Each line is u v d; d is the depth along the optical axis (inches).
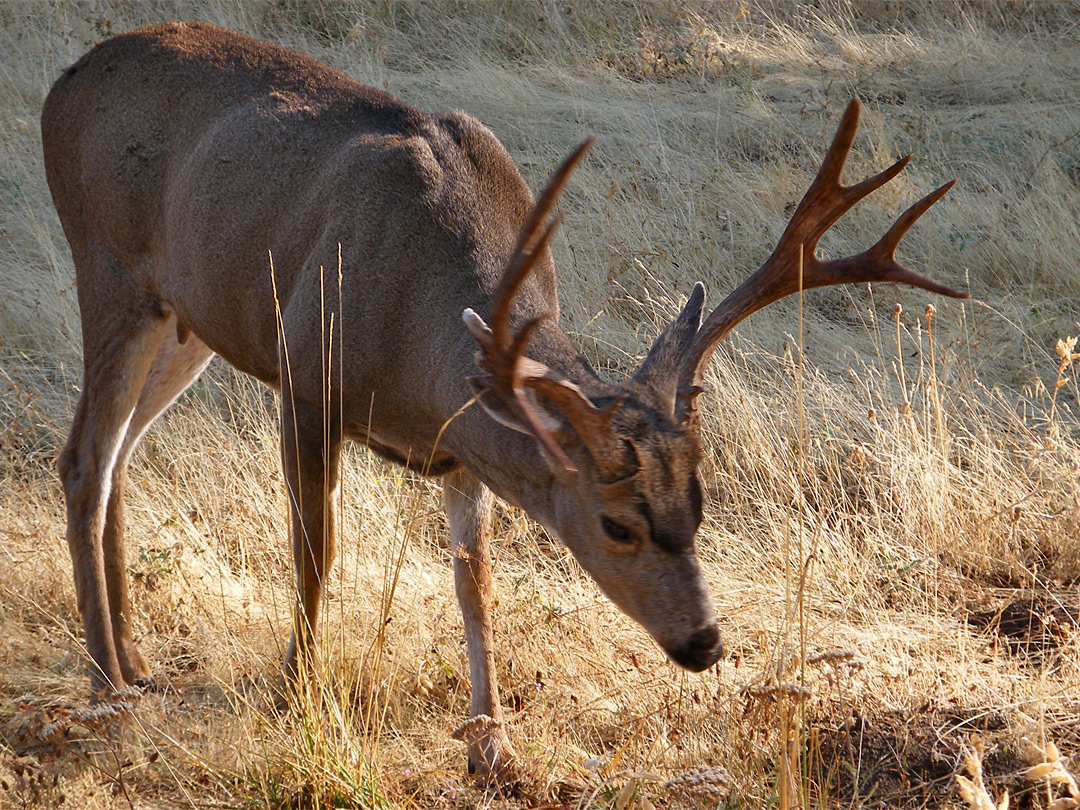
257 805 382.6
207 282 460.4
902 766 396.2
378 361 416.8
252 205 446.6
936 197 368.8
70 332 697.0
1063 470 567.2
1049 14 1307.8
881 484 590.9
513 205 441.7
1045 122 1024.2
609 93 1085.8
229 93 467.2
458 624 493.4
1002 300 781.3
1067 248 817.5
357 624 466.6
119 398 482.9
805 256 379.2
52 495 564.7
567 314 740.0
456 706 445.4
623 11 1254.9
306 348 428.8
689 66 1152.8
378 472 583.2
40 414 629.3
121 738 409.4
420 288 411.8
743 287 381.1
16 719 422.6
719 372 651.5
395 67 1127.0
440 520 585.6
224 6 1162.6
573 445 358.6
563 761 409.4
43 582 506.6
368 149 430.9
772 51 1217.4
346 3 1206.3
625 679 454.9
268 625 485.4
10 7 1122.7
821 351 720.3
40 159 908.6
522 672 459.2
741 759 398.0
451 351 400.8
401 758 407.5
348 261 420.2
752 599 503.5
